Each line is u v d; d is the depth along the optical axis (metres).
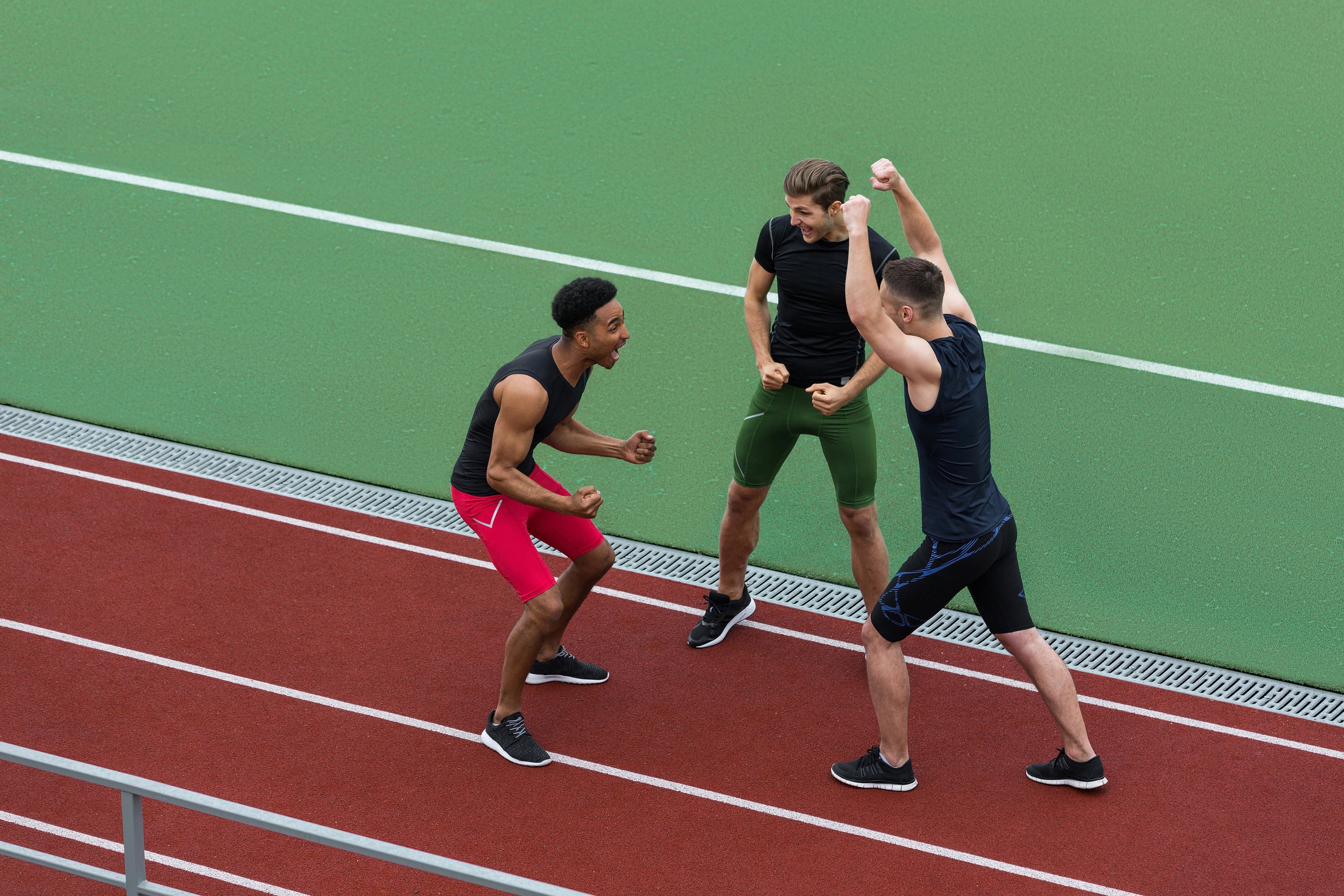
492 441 5.84
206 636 7.04
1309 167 10.67
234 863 5.71
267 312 9.65
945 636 7.17
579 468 8.37
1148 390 8.74
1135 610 7.28
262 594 7.35
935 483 5.63
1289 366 8.88
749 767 6.29
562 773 6.24
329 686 6.73
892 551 7.74
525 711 6.62
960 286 9.64
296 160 11.20
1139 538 7.71
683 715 6.62
